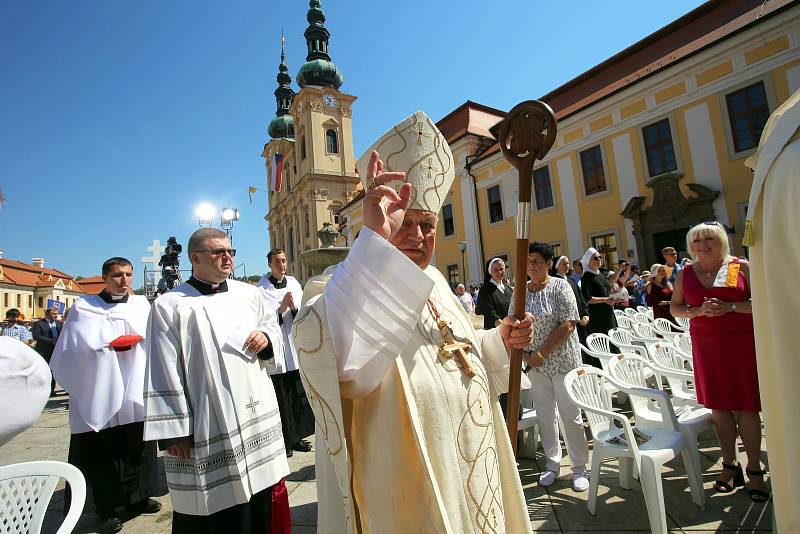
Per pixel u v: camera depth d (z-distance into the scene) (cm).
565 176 1605
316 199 3177
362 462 113
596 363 498
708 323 275
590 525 262
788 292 137
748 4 1397
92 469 308
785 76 1121
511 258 1795
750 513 255
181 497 215
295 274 3672
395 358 108
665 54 1523
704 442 375
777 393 151
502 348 155
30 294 4369
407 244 133
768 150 141
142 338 342
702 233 278
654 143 1373
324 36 3616
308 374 104
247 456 225
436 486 98
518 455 385
